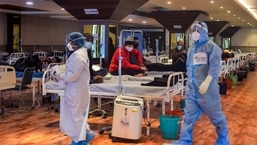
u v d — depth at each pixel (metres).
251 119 6.19
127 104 4.54
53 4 11.29
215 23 18.41
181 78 5.28
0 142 4.51
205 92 4.03
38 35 16.70
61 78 3.91
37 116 6.12
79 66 3.77
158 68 7.10
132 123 4.51
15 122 5.65
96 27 7.46
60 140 4.64
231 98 8.65
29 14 15.25
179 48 8.50
